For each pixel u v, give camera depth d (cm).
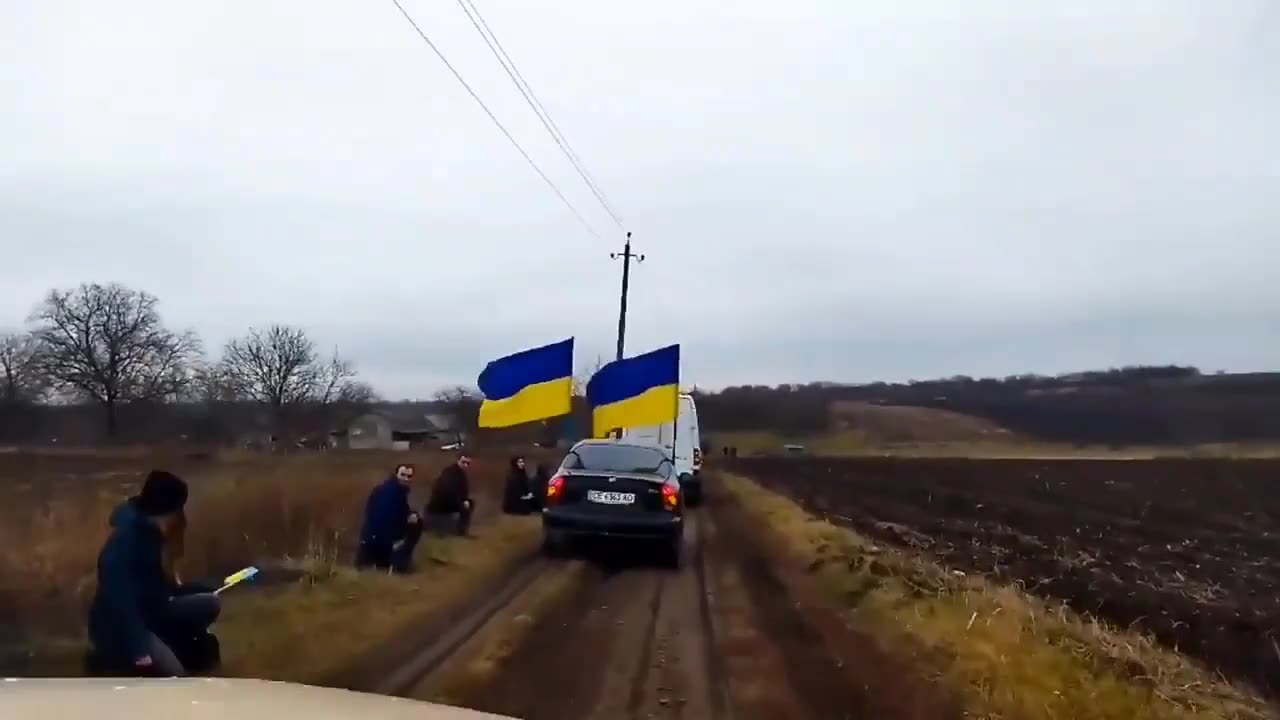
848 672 814
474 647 862
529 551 1538
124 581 657
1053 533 2286
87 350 7962
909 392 12356
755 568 1434
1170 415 10769
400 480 1245
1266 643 1087
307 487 1639
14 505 1484
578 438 3078
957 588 1184
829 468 5919
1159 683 832
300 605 985
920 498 3416
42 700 327
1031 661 834
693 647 902
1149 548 2030
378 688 723
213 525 1276
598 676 788
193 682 387
